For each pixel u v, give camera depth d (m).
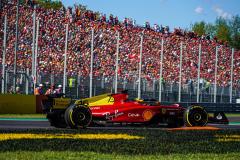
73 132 18.59
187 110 23.09
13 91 35.69
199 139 17.19
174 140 16.47
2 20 50.97
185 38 72.25
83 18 62.50
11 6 54.25
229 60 71.19
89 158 11.39
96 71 50.97
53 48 51.97
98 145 14.27
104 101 22.30
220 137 18.33
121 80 42.94
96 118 21.75
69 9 61.16
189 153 12.99
